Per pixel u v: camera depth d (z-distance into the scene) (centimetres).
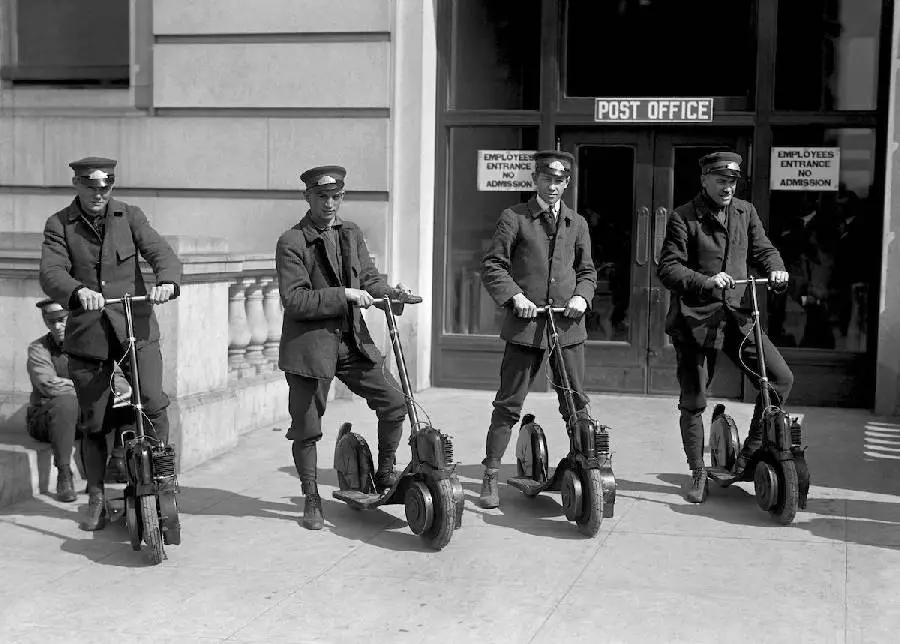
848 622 459
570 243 628
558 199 630
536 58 997
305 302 578
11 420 707
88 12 1024
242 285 859
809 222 956
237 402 806
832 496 664
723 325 646
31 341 711
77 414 647
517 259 628
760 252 654
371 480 628
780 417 603
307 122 979
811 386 959
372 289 598
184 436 724
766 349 644
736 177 639
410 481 569
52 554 554
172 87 997
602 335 1004
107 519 605
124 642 444
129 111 1010
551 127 991
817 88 951
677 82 976
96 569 532
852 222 948
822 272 955
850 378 952
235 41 987
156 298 560
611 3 983
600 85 989
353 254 596
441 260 1018
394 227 980
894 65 898
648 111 976
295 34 977
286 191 986
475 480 707
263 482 699
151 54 1005
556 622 462
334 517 621
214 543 573
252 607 481
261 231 989
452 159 1014
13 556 550
